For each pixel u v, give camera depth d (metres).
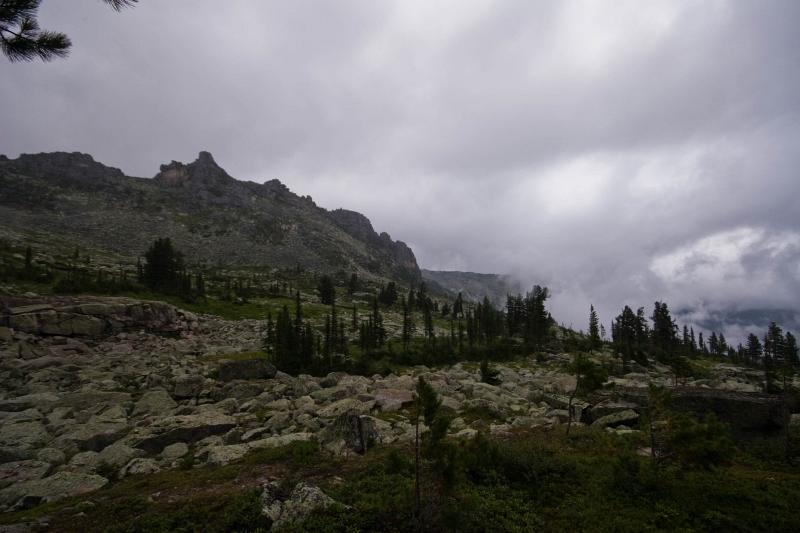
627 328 117.06
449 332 138.38
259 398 37.03
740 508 15.92
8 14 8.70
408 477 17.12
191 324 88.00
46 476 20.03
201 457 22.33
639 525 14.73
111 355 60.44
